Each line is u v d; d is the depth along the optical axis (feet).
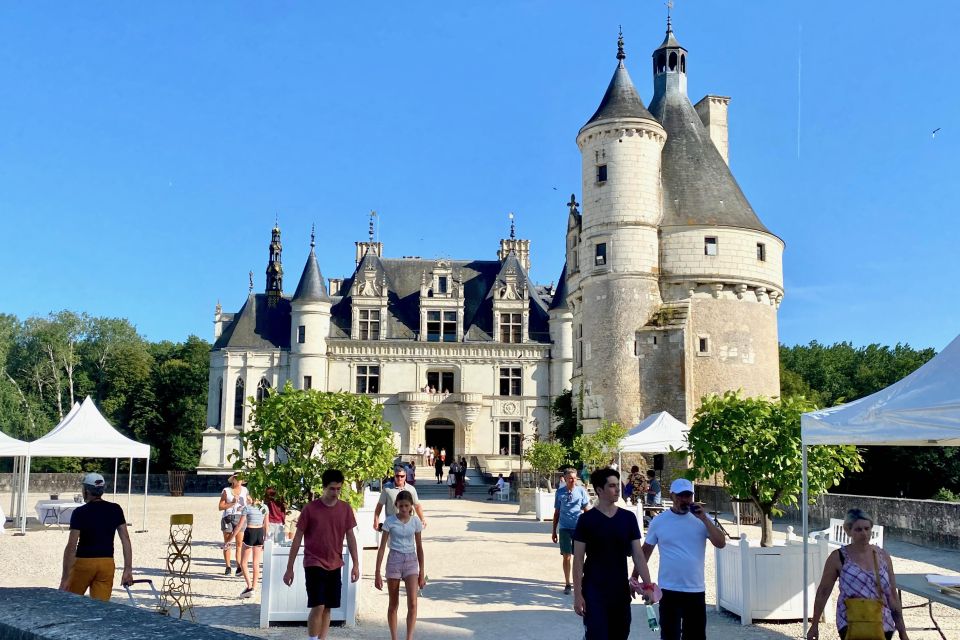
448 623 36.42
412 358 195.31
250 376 193.16
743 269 129.70
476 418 192.65
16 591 14.84
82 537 29.35
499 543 68.85
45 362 239.30
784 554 37.42
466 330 201.46
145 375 246.27
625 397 124.36
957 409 27.25
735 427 43.60
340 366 194.49
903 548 65.41
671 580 26.84
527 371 196.65
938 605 40.70
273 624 36.76
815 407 44.50
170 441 238.48
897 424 29.86
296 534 30.40
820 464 43.29
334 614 36.55
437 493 144.05
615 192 129.18
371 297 198.49
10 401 215.72
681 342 124.16
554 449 106.11
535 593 44.29
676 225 128.88
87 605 13.65
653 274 128.47
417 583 31.30
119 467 233.55
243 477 45.50
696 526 27.17
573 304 143.54
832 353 243.40
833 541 50.29
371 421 48.75
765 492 43.29
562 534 44.19
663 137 132.67
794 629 35.60
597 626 23.65
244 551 43.24
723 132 152.87
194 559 57.67
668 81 143.64
